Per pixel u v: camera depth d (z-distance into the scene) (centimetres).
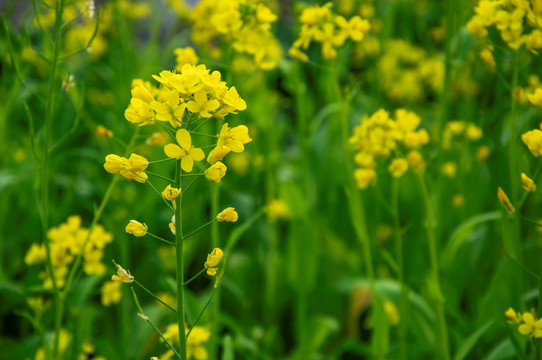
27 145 312
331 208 332
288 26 494
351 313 280
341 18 203
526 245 253
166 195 112
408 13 395
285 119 433
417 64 411
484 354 239
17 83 281
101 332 278
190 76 110
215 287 130
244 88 316
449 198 281
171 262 295
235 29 205
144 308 246
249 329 268
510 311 157
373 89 367
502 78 180
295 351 263
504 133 274
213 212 215
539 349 161
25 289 215
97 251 199
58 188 349
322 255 304
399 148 204
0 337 277
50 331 245
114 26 360
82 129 344
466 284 290
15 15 442
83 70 396
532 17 165
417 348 237
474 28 177
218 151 115
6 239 312
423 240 269
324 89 343
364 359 274
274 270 285
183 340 126
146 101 114
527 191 151
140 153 312
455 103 383
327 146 322
